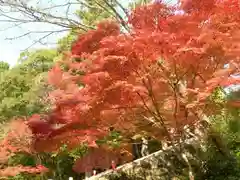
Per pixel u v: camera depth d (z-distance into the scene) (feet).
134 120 16.63
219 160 25.41
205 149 25.39
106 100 14.51
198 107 16.66
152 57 14.08
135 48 13.62
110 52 13.83
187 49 13.39
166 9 14.49
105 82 14.06
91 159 19.57
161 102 16.05
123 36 13.87
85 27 29.30
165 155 25.88
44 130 14.48
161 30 14.20
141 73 14.53
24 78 47.62
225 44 13.43
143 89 14.26
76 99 14.48
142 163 25.91
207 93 14.35
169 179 25.13
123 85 13.80
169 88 15.58
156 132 18.29
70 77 14.75
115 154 19.94
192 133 25.53
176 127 17.37
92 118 15.12
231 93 18.04
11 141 20.67
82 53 14.49
